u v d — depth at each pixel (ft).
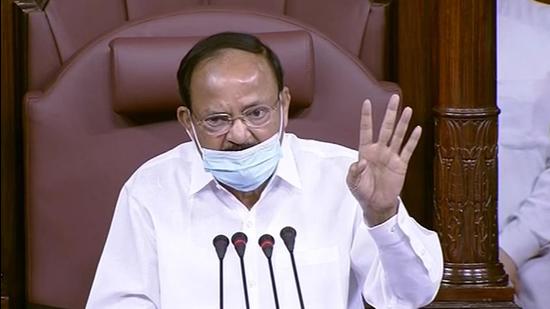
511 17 38.09
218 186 26.50
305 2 39.17
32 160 35.86
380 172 23.49
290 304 26.27
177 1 39.32
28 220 36.11
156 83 34.88
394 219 23.93
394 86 36.14
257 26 36.37
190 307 26.45
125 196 27.78
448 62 36.29
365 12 38.99
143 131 35.78
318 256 26.48
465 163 36.45
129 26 36.50
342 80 35.70
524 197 38.91
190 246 26.73
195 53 25.09
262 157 24.98
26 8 38.65
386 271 24.94
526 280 39.01
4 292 38.99
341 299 26.40
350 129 35.50
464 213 36.65
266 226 26.76
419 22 38.58
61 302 36.11
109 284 27.37
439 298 36.65
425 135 38.83
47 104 35.73
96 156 35.76
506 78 38.42
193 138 26.20
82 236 35.91
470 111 36.17
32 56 38.70
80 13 38.96
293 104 35.22
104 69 35.81
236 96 24.47
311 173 27.25
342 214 26.89
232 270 26.40
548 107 38.34
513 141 38.63
